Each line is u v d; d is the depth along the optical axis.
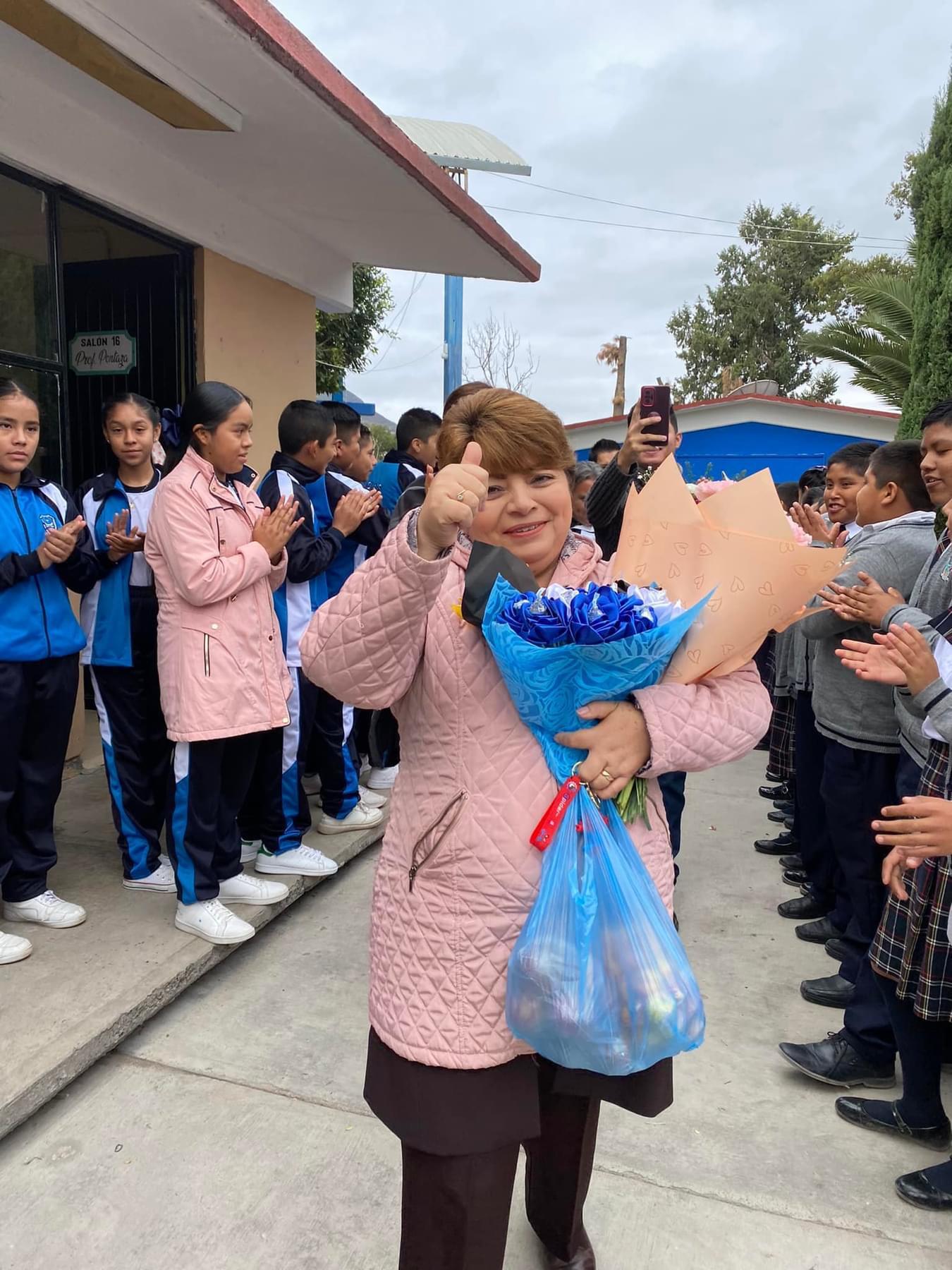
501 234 4.79
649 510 1.35
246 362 4.65
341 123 3.24
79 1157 1.91
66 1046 2.07
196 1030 2.39
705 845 4.02
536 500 1.28
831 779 2.58
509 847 1.20
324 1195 1.83
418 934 1.24
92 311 4.47
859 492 2.72
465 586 1.21
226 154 3.73
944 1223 1.82
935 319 8.04
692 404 14.84
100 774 4.12
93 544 2.79
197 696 2.50
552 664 1.11
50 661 2.56
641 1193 1.88
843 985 2.67
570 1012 1.08
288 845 3.16
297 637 3.13
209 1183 1.85
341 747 3.49
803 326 32.72
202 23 2.55
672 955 1.14
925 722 1.73
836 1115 2.16
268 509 2.79
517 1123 1.23
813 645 3.05
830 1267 1.71
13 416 2.42
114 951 2.52
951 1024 2.26
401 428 4.30
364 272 10.59
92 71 2.91
